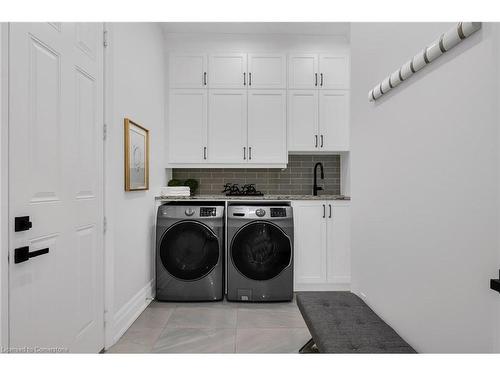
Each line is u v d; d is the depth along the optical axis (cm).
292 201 306
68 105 151
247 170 371
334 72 338
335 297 168
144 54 267
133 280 239
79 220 161
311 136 337
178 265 279
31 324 122
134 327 226
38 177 127
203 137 336
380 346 114
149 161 282
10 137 112
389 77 122
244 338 210
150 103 285
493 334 75
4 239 108
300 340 207
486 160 76
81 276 164
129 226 230
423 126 104
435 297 98
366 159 158
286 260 284
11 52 112
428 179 101
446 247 92
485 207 77
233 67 336
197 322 236
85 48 168
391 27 131
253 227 283
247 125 336
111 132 196
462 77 84
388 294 132
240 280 281
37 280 126
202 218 281
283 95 335
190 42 339
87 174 170
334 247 307
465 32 80
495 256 74
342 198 308
